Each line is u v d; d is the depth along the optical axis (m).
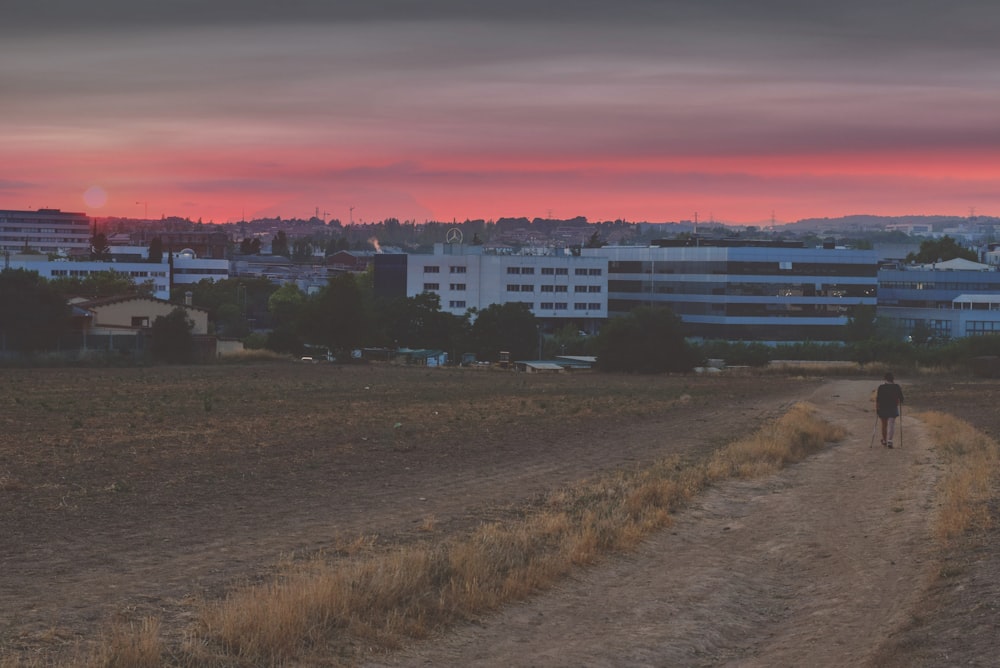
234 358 86.56
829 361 138.50
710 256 193.88
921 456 29.09
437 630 12.14
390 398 52.84
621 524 18.42
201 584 13.71
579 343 158.50
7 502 19.89
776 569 16.42
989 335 110.00
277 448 30.12
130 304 85.81
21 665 9.92
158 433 32.78
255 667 10.44
